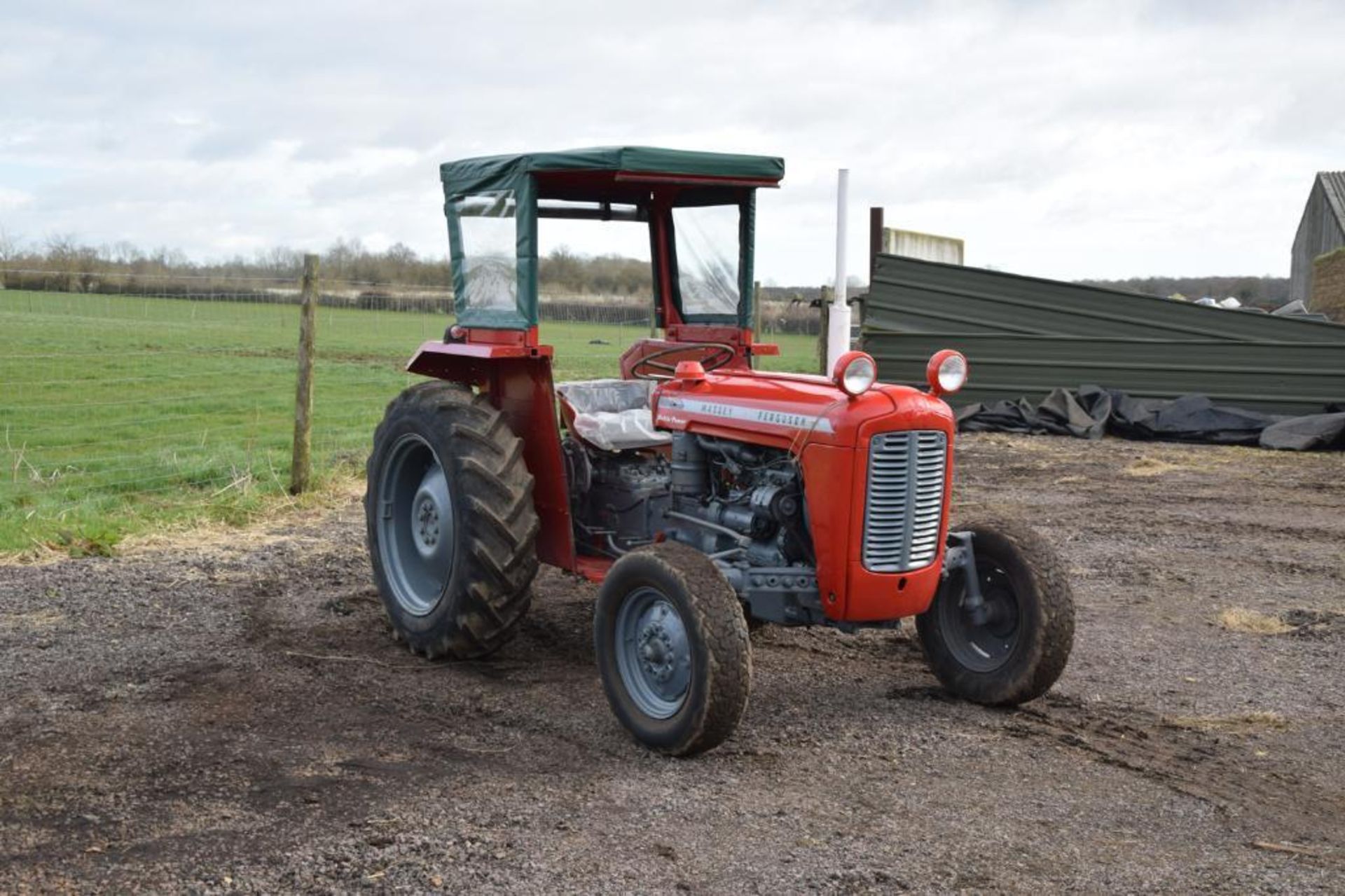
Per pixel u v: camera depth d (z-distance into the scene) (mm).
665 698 4383
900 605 4543
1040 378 14531
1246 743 4531
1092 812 3869
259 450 11391
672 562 4289
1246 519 8875
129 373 19453
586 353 15875
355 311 34906
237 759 4172
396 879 3314
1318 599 6660
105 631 5738
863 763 4262
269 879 3307
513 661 5484
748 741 4469
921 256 17141
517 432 5547
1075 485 10328
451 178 5664
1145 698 5031
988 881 3361
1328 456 11953
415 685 5074
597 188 6078
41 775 4012
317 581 6809
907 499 4488
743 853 3514
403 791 3920
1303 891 3332
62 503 8664
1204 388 13875
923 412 4496
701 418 4949
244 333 28844
